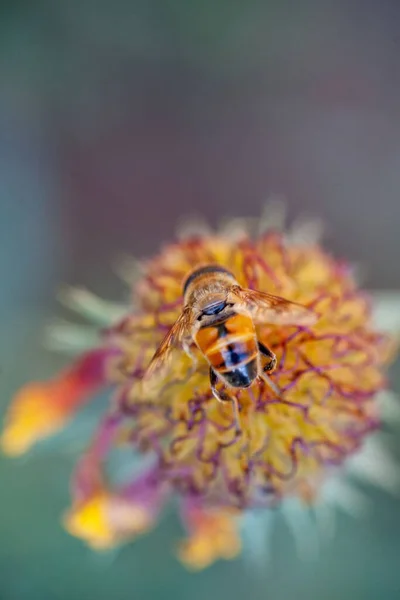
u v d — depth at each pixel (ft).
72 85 0.98
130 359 0.61
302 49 1.01
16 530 0.83
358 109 1.04
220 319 0.59
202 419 0.60
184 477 0.61
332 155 1.06
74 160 1.00
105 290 0.96
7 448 0.67
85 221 0.99
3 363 0.84
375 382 0.61
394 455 0.73
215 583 0.87
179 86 1.02
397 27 1.01
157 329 0.61
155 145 1.05
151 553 0.85
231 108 1.04
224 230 0.69
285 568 0.88
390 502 0.86
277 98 1.04
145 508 0.65
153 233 1.01
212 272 0.60
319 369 0.60
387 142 1.05
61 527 0.83
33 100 0.97
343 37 1.01
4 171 0.97
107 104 1.00
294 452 0.60
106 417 0.63
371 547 0.87
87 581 0.84
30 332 0.87
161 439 0.61
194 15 0.97
